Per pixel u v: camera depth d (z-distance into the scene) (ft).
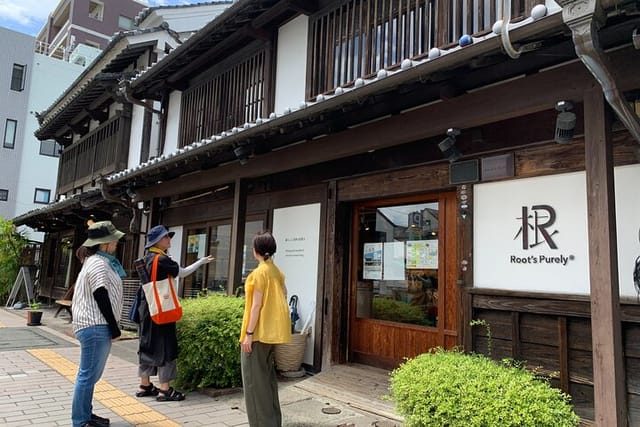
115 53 37.42
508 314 12.23
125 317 28.99
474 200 13.37
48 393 14.85
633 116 8.43
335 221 17.80
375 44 16.28
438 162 14.43
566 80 9.37
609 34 8.48
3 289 44.98
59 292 43.60
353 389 14.65
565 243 11.41
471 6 13.08
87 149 41.91
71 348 22.68
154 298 14.48
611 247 8.41
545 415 8.21
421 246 15.70
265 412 11.23
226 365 15.65
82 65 82.53
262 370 11.34
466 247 13.32
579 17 7.18
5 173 71.41
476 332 12.79
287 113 14.12
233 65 23.90
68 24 99.81
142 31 34.06
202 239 26.48
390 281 16.61
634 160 10.43
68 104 39.75
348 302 17.79
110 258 12.34
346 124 14.82
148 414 13.25
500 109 10.47
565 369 10.98
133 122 35.17
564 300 11.10
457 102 11.35
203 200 26.23
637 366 9.95
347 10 17.71
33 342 23.94
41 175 74.90
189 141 26.43
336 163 17.95
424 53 14.23
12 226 46.21
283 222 20.24
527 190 12.28
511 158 12.54
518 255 12.23
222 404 14.47
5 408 13.30
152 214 29.12
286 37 21.04
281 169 17.16
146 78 27.30
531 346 11.71
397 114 13.38
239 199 19.26
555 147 11.76
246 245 22.47
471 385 9.01
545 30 8.09
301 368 17.65
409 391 9.44
